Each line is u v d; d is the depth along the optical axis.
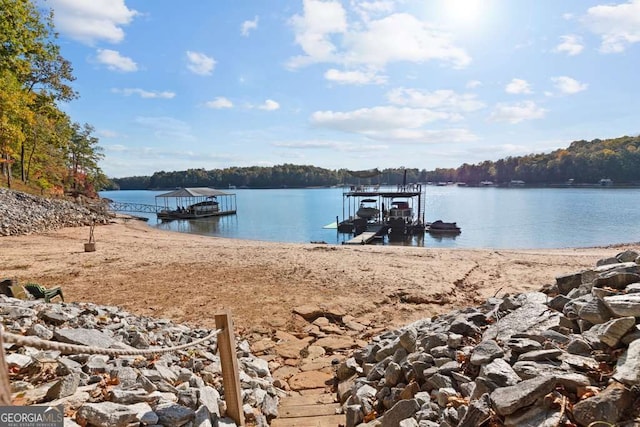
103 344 3.80
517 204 60.81
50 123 40.03
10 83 26.70
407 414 2.97
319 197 103.88
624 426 1.96
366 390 3.80
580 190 95.12
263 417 3.41
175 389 3.17
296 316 7.39
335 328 6.80
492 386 2.65
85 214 29.31
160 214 48.31
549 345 2.98
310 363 5.28
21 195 25.19
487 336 3.60
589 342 2.82
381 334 5.99
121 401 2.69
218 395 3.37
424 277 10.80
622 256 4.46
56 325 4.48
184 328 5.98
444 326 4.50
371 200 40.28
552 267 12.49
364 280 10.38
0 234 19.03
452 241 29.08
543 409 2.23
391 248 18.00
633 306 2.75
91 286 9.57
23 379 2.87
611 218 39.78
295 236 33.88
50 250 15.48
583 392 2.25
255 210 62.38
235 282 10.13
